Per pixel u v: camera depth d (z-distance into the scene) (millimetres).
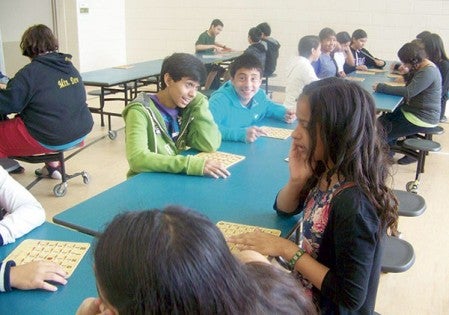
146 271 441
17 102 2861
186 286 442
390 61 6418
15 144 3000
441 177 3863
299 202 1344
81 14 6945
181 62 1895
